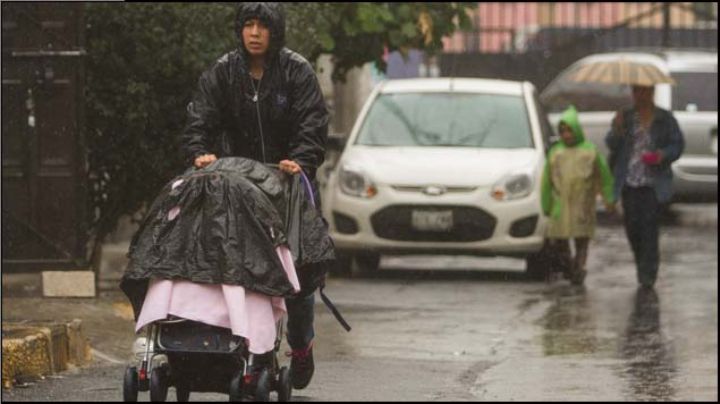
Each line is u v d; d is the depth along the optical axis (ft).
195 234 64.08
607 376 90.79
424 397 82.28
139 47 115.34
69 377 85.51
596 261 161.17
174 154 117.39
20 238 108.47
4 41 107.96
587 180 139.95
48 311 102.01
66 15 108.06
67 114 108.58
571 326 112.68
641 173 138.41
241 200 64.28
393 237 143.43
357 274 148.05
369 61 144.56
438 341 104.32
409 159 145.48
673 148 138.62
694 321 115.55
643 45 288.30
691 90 204.64
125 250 154.61
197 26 116.26
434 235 143.02
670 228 197.16
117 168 118.32
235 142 72.38
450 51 268.82
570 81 213.05
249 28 70.74
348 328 69.41
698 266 155.43
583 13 349.00
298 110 71.15
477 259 163.84
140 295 65.05
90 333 97.25
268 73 71.20
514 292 134.21
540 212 143.02
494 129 151.53
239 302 63.52
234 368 65.10
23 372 83.76
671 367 94.38
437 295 131.13
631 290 135.95
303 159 70.54
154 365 65.16
